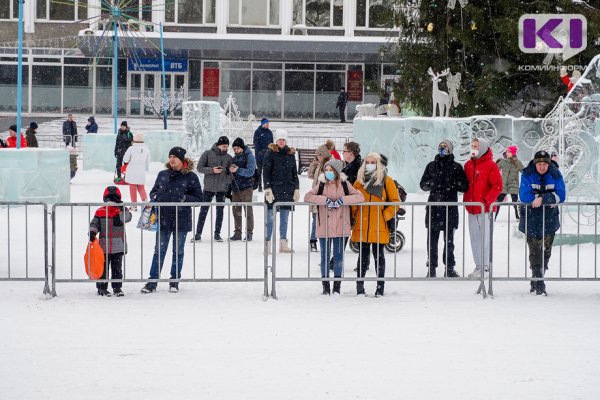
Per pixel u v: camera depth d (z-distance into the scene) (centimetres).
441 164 1625
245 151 2092
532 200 1509
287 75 6625
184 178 1541
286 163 1925
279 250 1928
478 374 1012
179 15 6575
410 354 1102
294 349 1123
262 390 946
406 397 924
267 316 1323
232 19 6638
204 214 2091
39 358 1078
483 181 1616
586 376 1006
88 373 1012
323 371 1023
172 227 1503
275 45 6275
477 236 1619
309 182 3588
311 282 1622
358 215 1487
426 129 3181
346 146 1691
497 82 4150
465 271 1738
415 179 3188
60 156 2662
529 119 3203
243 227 2331
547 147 2577
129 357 1083
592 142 2216
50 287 1526
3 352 1105
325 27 6594
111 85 6600
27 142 3678
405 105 4444
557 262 1800
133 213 2569
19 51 2809
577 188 2211
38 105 6625
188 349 1121
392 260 1853
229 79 6638
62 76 6619
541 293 1499
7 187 2605
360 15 6569
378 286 1481
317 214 1491
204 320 1293
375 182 1488
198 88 6625
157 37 6238
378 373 1015
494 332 1224
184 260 1812
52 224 1453
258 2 6625
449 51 4372
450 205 1495
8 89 6612
